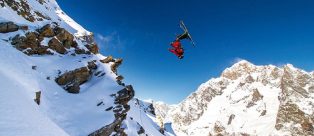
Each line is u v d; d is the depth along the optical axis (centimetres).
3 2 4922
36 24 5434
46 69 4241
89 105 4009
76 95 4172
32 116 2880
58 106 3753
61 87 4194
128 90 4312
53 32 4900
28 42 4366
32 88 3522
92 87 4362
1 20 4366
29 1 6481
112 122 3784
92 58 5012
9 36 4253
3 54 3738
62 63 4553
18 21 4850
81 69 4519
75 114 3784
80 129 3541
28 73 3797
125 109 4078
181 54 1773
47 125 2931
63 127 3447
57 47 4797
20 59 3941
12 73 3459
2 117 2541
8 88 3031
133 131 4222
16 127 2525
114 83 4488
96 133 3566
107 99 4122
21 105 2906
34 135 2583
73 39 5159
